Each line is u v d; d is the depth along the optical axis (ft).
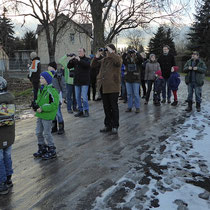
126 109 27.68
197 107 25.22
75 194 10.18
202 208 9.00
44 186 10.99
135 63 24.91
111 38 59.06
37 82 29.50
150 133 18.22
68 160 13.80
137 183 10.79
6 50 83.76
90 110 27.84
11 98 10.68
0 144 10.33
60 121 18.88
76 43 119.85
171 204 9.25
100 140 17.10
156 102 29.50
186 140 16.17
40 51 128.57
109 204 9.33
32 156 14.61
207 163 12.64
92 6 50.39
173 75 28.60
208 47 100.63
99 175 11.76
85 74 23.52
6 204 9.70
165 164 12.66
